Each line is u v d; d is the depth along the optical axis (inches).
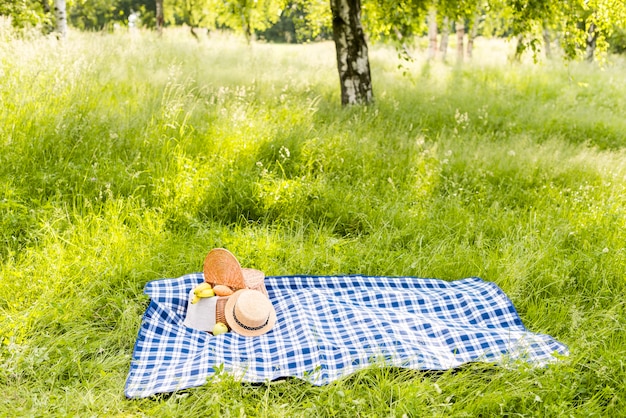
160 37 639.8
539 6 363.6
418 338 155.2
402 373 142.2
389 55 682.8
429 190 259.0
